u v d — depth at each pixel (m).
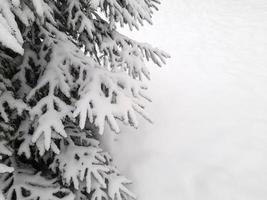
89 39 3.60
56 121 2.95
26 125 3.29
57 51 3.15
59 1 3.55
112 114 2.94
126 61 3.58
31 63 3.38
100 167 3.64
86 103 2.92
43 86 3.18
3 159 3.53
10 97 3.05
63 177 3.51
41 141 3.15
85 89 3.04
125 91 3.20
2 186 3.32
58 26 3.44
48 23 3.23
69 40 3.32
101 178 3.57
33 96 3.25
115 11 3.42
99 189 3.77
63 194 3.75
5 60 3.29
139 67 3.60
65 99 3.47
